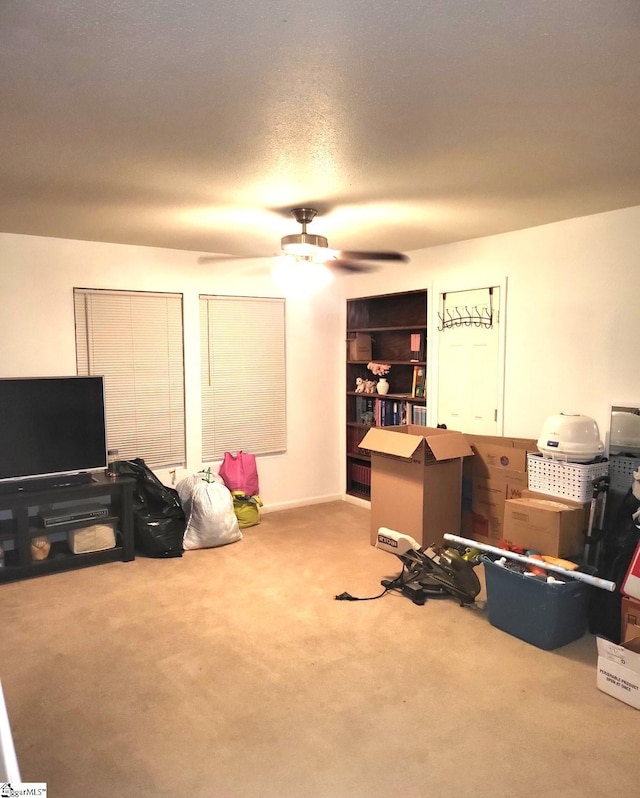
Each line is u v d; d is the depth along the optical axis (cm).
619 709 235
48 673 260
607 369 348
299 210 329
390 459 413
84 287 428
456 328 443
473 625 307
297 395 541
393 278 497
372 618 313
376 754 208
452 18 142
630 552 291
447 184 284
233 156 242
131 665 266
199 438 489
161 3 134
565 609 282
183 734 218
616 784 194
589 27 147
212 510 425
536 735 219
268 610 322
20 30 145
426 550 364
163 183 279
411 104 193
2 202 313
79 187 286
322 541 441
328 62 164
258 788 192
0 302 398
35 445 384
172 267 465
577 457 331
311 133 218
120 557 402
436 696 243
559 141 228
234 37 150
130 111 197
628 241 333
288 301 529
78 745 212
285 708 234
